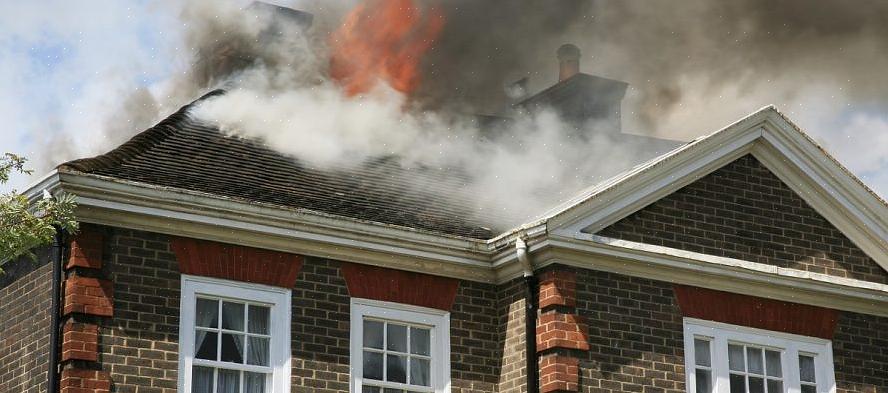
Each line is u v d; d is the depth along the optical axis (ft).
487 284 104.32
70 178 90.68
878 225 111.34
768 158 109.29
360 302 99.30
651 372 101.04
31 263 95.09
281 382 95.20
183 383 91.91
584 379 98.48
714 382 103.50
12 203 92.02
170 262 93.61
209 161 102.47
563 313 98.94
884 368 110.22
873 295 110.22
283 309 96.63
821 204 110.63
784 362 106.73
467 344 102.27
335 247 98.73
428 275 102.27
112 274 91.56
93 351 89.35
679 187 105.19
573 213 100.07
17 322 94.94
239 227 95.40
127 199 92.27
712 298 105.09
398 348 100.42
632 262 101.91
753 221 107.55
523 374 100.07
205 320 94.12
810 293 108.27
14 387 93.45
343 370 97.40
